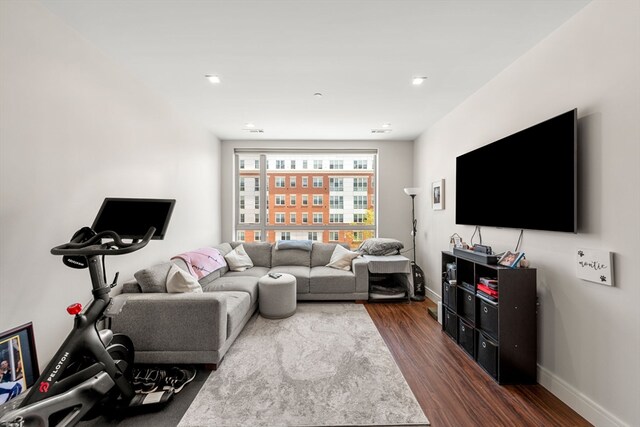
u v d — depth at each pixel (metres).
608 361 1.57
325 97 3.09
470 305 2.46
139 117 2.67
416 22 1.87
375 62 2.37
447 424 1.63
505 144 2.38
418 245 4.69
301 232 5.15
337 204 5.16
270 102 3.24
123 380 1.70
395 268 3.90
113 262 2.34
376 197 5.06
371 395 1.87
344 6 1.73
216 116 3.72
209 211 4.39
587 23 1.69
